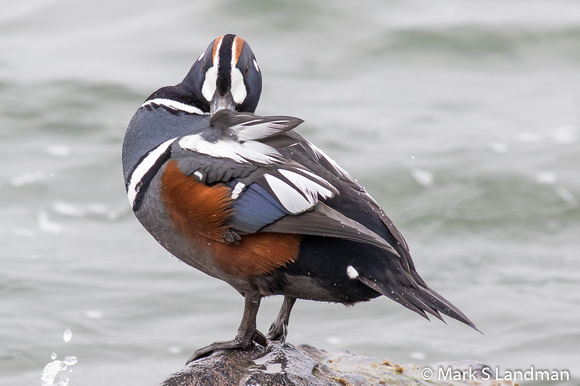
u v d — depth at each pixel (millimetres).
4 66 19250
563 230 14383
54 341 10891
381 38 20641
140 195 7578
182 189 7301
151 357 10719
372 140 16703
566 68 20156
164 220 7473
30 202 14727
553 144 16609
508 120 17688
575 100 18625
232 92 8156
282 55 20203
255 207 7117
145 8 22141
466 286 12477
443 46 20594
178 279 12547
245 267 7352
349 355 8609
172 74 19078
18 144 16641
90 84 18453
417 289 7082
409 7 21875
